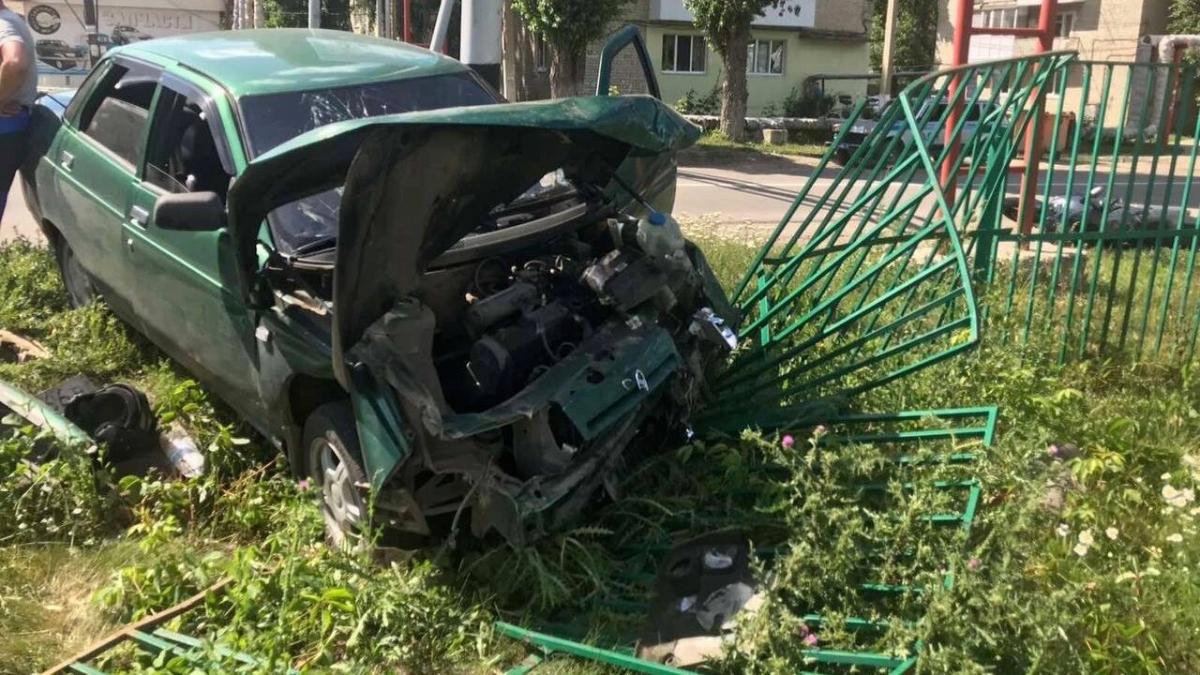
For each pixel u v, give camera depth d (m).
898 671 3.04
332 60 5.09
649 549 3.88
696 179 17.44
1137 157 5.65
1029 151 6.83
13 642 3.51
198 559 3.83
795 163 20.59
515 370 3.84
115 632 3.57
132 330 6.03
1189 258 5.84
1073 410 4.93
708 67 30.42
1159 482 4.44
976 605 3.17
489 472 3.54
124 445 4.66
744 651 3.17
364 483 3.78
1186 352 5.82
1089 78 5.57
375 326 3.58
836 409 4.40
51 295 6.75
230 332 4.32
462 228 3.81
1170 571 3.65
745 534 3.83
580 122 3.43
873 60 41.31
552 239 4.41
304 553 3.89
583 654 3.30
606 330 4.05
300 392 4.09
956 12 7.53
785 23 30.39
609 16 19.31
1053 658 3.17
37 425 4.57
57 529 4.15
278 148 3.35
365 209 3.30
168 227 3.96
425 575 3.56
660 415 4.23
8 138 6.30
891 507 3.82
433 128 3.24
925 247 7.85
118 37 32.25
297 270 3.92
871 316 5.93
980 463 3.76
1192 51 23.94
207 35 5.64
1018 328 5.92
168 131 4.94
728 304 4.71
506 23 19.44
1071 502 4.05
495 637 3.48
